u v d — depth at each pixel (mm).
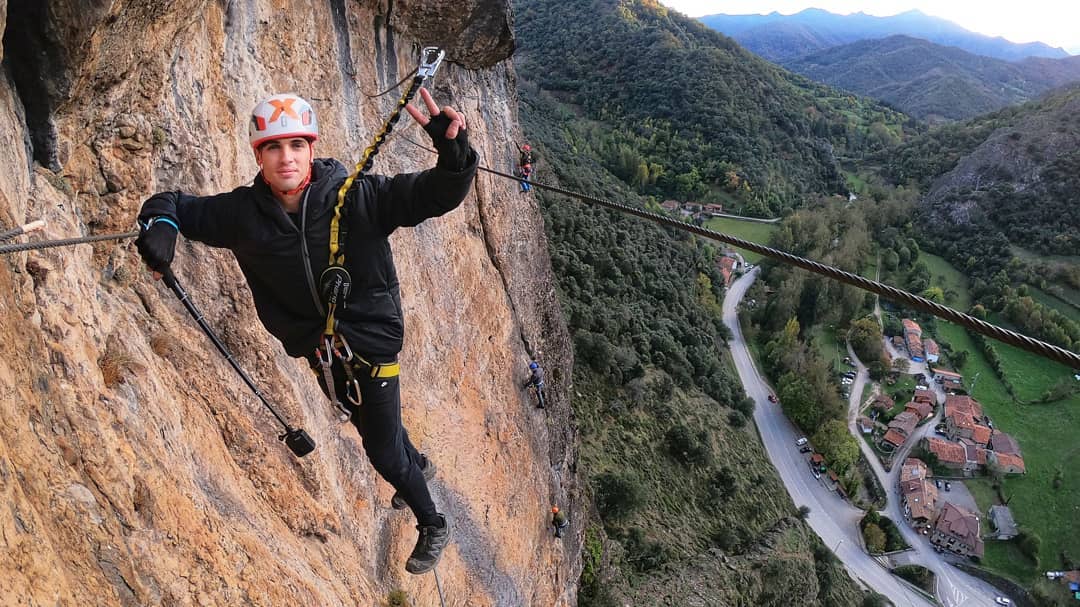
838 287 71312
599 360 39906
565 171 61938
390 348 2941
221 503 5742
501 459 14117
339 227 2574
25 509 3244
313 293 2672
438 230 13125
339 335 2781
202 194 6797
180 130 6438
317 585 6488
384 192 2586
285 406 7312
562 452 19891
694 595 29000
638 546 30375
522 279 17641
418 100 12852
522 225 18094
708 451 39656
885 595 43000
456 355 13117
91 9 4156
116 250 5723
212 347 6699
